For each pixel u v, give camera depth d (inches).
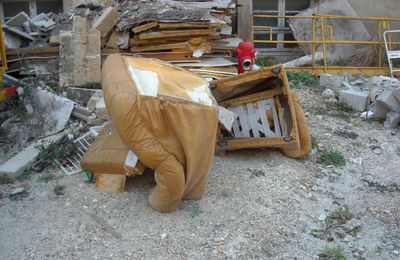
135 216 186.7
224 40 322.0
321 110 306.5
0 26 275.1
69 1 371.2
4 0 383.2
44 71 300.7
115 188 199.9
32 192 202.7
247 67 295.4
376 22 401.1
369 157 252.1
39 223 182.9
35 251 169.0
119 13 302.8
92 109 257.8
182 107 172.9
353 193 218.8
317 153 250.2
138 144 172.4
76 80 285.4
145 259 167.0
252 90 247.3
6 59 301.7
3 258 165.3
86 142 234.1
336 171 236.1
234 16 400.2
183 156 177.8
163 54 300.7
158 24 293.4
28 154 226.7
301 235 186.2
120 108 170.4
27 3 386.9
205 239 177.2
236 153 241.6
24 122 251.4
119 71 192.5
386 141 270.5
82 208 191.2
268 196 206.5
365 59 394.0
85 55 286.7
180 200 188.2
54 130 246.7
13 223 182.7
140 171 193.0
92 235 177.0
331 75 347.9
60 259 165.9
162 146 173.6
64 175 214.2
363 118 299.6
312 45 384.5
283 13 417.4
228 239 178.1
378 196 217.5
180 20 293.1
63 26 323.6
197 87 201.9
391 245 183.9
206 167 186.5
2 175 211.3
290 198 207.6
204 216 188.9
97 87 287.3
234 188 209.0
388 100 289.0
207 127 179.0
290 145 229.8
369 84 333.7
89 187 203.9
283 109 237.3
